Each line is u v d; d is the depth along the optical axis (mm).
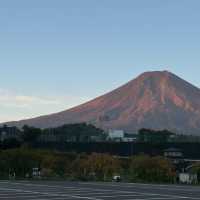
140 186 57594
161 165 95625
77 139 188500
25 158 105562
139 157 103812
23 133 193375
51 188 54219
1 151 114250
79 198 44094
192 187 56531
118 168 103250
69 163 109250
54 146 173750
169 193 48406
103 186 57375
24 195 46656
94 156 108562
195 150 155625
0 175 89062
